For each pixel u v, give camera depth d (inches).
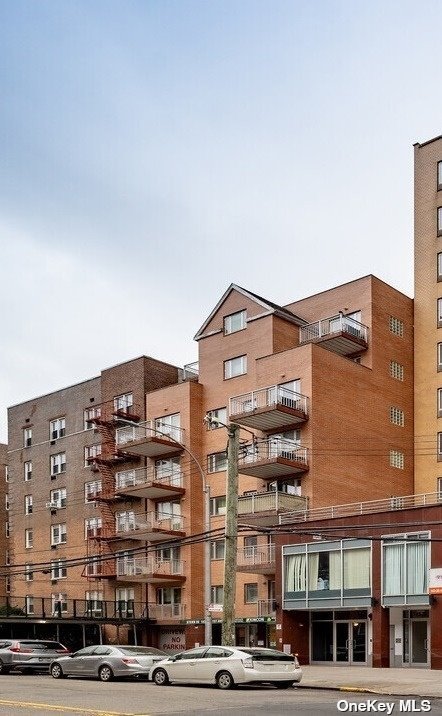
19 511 2461.9
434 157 2129.7
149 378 2171.5
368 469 1849.2
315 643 1510.8
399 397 1987.0
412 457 1980.8
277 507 1630.2
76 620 1835.6
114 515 2148.1
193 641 1861.5
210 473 1969.7
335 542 1456.7
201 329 2094.0
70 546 2273.6
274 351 1920.5
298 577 1501.0
